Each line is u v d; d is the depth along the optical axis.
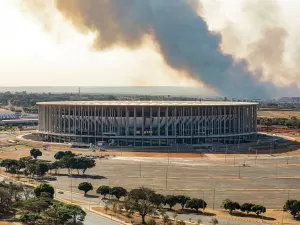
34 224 167.00
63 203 192.12
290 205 189.25
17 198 195.88
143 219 176.12
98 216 181.62
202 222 176.38
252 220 181.75
